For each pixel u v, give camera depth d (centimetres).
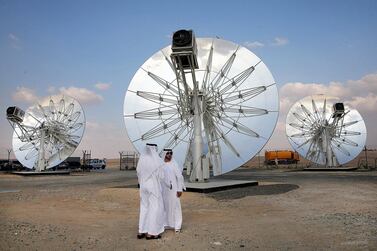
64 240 928
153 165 974
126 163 7444
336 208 1420
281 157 7519
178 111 2292
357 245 828
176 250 823
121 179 3512
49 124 4381
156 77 2425
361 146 4341
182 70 2078
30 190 2412
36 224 1156
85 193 2172
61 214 1395
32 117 4522
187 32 1950
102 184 2872
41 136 4341
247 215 1311
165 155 1075
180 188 1054
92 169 6988
